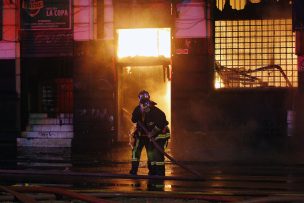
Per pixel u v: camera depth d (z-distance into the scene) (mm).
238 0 20453
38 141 21062
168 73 20984
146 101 13250
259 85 20391
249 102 20219
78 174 13883
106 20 20734
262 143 20062
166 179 13188
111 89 20812
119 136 21266
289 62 20312
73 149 20281
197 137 20234
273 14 20250
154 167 13516
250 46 20453
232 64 20516
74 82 21000
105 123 20891
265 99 20156
